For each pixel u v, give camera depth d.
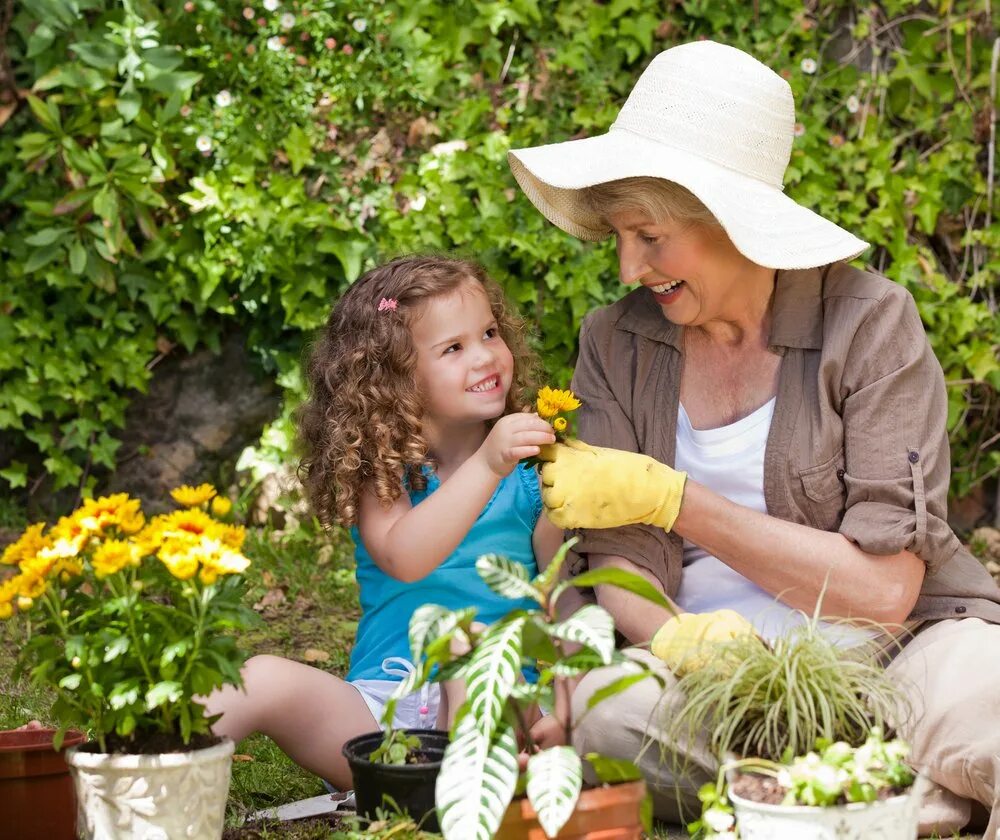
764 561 2.47
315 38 4.86
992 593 2.64
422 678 1.96
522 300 4.89
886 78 5.01
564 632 1.89
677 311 2.59
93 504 2.11
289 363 4.96
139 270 4.89
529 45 4.98
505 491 2.87
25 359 4.84
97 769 2.02
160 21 4.76
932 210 5.04
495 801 1.79
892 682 2.19
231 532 2.04
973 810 2.46
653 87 2.59
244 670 2.54
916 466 2.50
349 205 4.89
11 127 4.83
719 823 1.96
